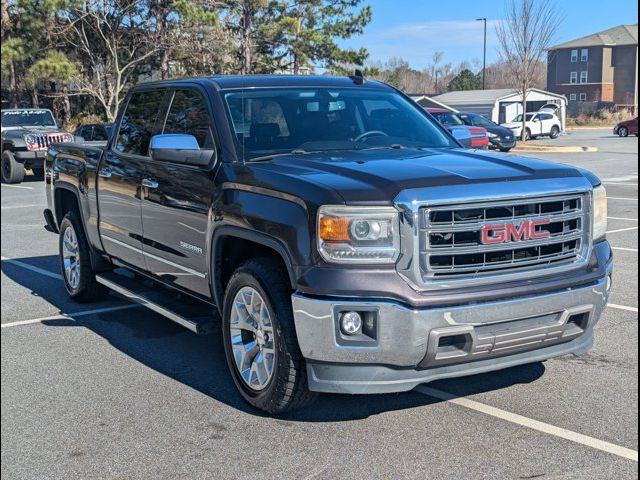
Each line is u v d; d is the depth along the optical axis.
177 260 5.40
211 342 6.07
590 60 81.62
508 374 5.11
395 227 3.90
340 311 3.90
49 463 3.97
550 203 4.21
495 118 53.53
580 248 4.36
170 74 34.47
